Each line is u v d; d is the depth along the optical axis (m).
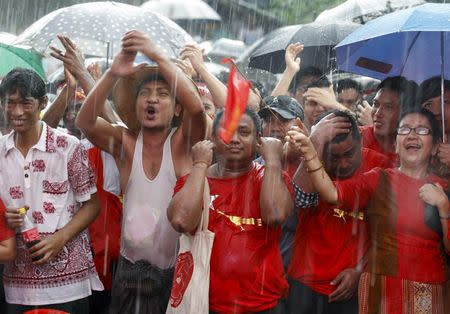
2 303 5.05
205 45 9.73
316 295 4.87
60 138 4.82
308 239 4.89
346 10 7.23
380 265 4.75
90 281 4.91
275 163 4.52
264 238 4.52
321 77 6.17
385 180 4.76
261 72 8.21
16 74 4.73
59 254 4.76
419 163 4.75
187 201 4.32
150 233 4.69
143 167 4.73
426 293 4.67
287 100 5.27
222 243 4.47
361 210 4.80
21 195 4.76
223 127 4.21
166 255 4.73
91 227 5.22
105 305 5.22
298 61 6.07
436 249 4.69
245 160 4.55
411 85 5.21
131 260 4.76
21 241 4.72
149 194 4.73
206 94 5.45
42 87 4.80
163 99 4.69
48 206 4.77
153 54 4.58
